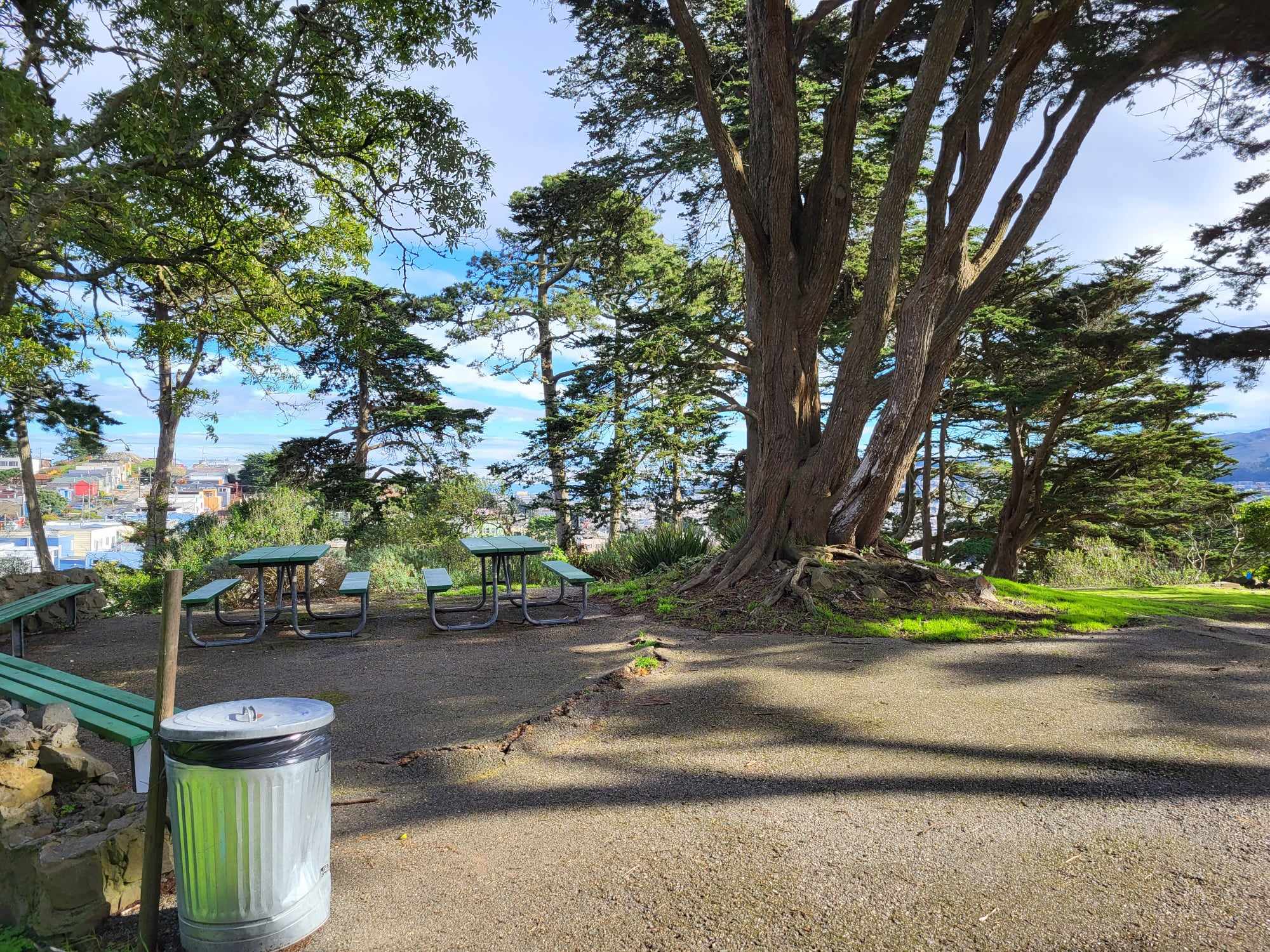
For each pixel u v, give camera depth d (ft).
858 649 21.66
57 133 27.02
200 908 7.93
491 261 79.97
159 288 59.67
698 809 11.46
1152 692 17.34
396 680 19.81
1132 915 8.32
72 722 10.57
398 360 90.02
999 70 26.50
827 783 12.33
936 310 28.68
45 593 24.44
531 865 9.84
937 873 9.37
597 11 40.55
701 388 53.78
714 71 44.52
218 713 8.41
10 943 8.07
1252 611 31.09
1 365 60.95
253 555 26.21
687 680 18.74
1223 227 54.54
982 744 14.02
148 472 116.67
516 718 16.05
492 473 83.35
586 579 26.94
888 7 26.03
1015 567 82.48
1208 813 10.97
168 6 28.76
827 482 30.07
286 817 8.06
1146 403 79.00
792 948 7.86
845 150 28.66
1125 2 27.02
